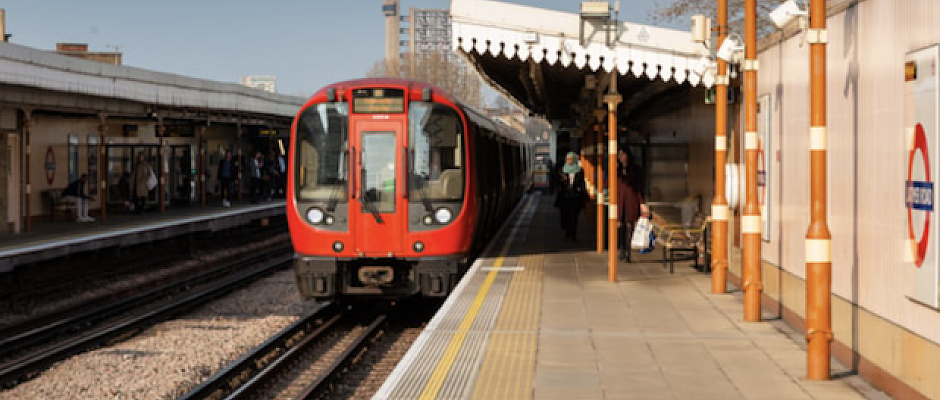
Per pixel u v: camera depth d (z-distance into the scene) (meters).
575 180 21.25
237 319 15.20
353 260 13.82
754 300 10.38
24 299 16.56
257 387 10.01
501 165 22.81
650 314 10.90
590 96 20.88
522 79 20.97
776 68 10.97
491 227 22.53
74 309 15.88
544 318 10.64
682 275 14.52
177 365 11.40
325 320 14.70
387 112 13.86
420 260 13.83
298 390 10.18
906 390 6.77
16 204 22.09
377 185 13.84
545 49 14.06
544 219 30.09
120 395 10.01
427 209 13.84
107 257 20.62
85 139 27.50
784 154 10.55
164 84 26.39
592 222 26.11
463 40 14.16
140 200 27.78
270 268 21.59
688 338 9.45
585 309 11.26
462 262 14.09
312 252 13.82
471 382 7.64
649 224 16.64
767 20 26.89
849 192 8.10
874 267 7.46
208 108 29.44
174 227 23.03
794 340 9.33
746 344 9.14
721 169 12.30
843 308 8.29
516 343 9.22
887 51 7.19
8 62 18.83
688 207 17.03
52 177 25.47
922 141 6.44
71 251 18.22
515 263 16.30
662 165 22.94
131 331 13.91
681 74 13.81
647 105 26.09
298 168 13.92
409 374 7.94
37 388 10.42
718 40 12.15
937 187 6.18
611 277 13.73
